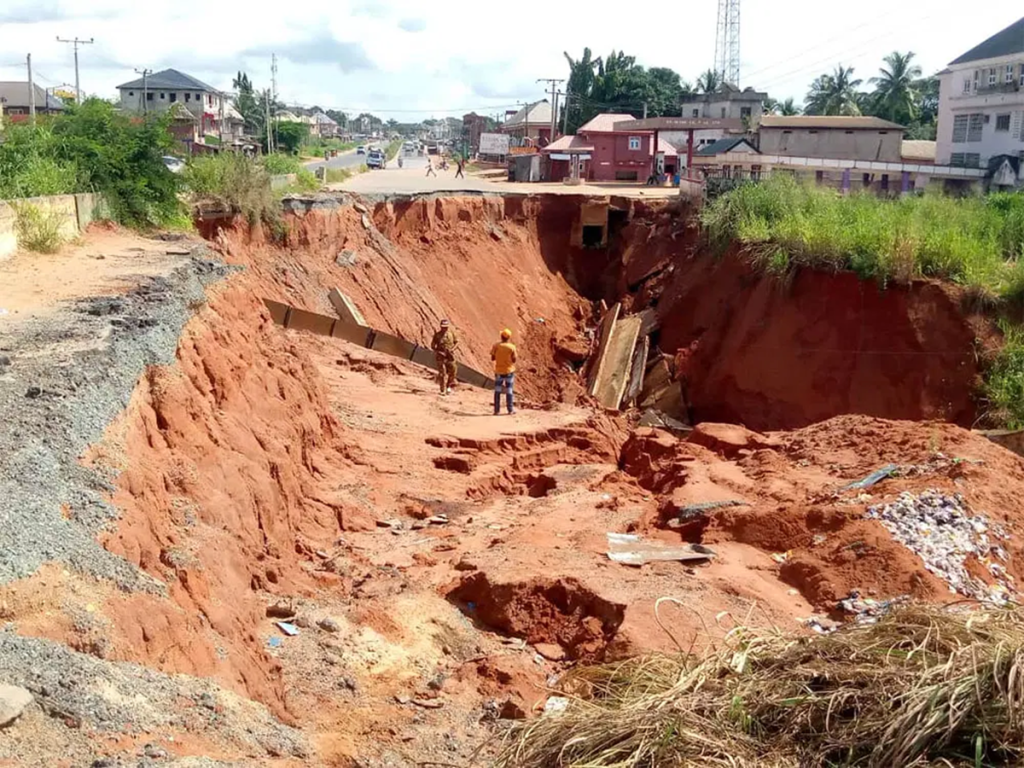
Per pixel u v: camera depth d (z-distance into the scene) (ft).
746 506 46.70
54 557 21.27
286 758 20.25
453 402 76.95
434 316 112.57
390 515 50.26
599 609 36.86
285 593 35.09
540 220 146.51
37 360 30.53
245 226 92.17
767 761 18.53
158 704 19.19
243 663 25.63
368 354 87.61
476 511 52.44
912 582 38.45
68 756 16.02
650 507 51.11
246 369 46.55
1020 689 17.72
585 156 220.84
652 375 108.78
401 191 132.77
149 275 48.42
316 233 103.71
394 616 36.27
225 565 30.07
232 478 35.88
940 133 192.75
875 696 19.31
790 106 305.32
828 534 42.83
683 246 129.80
